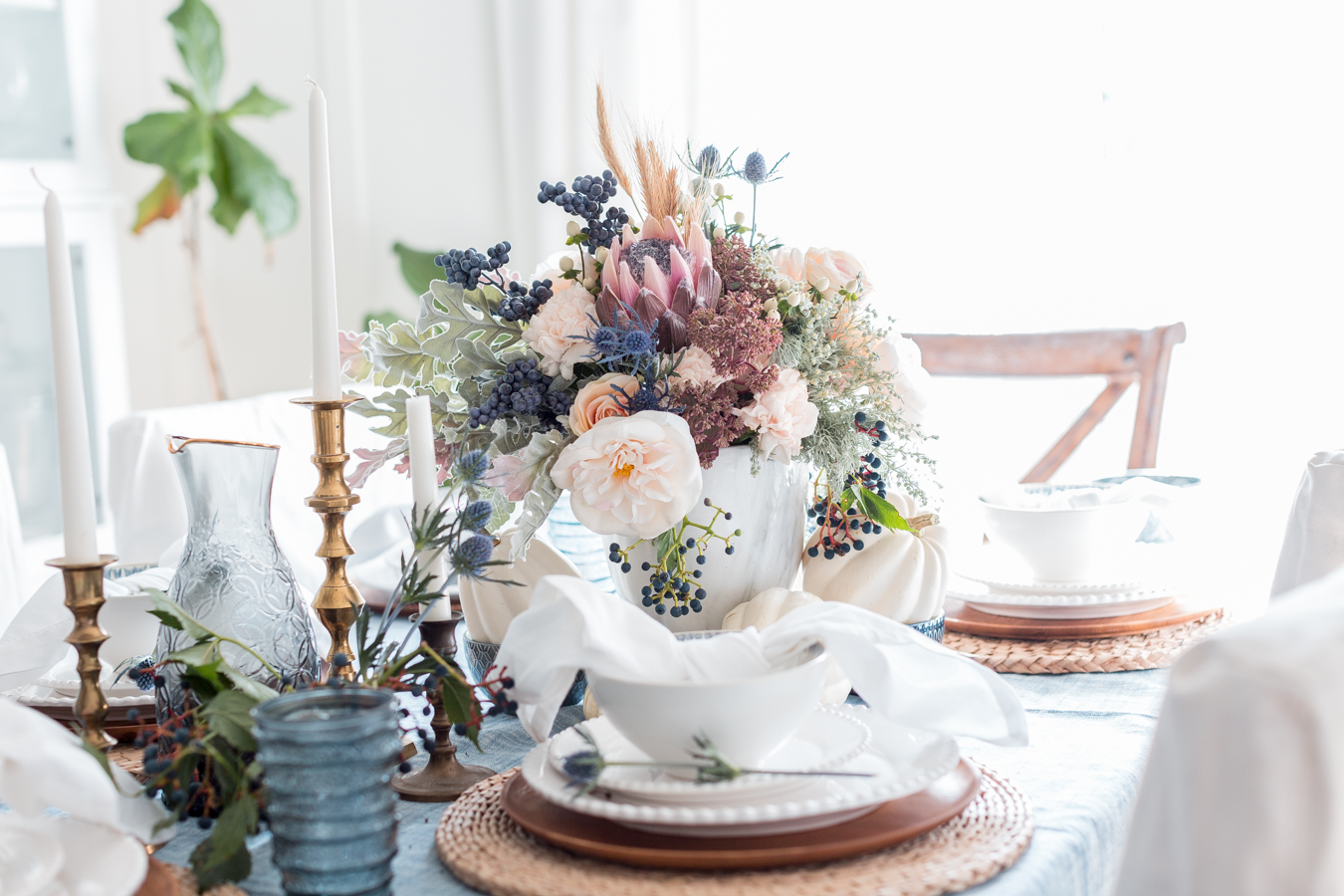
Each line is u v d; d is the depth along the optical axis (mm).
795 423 842
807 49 2533
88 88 2842
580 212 900
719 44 2580
